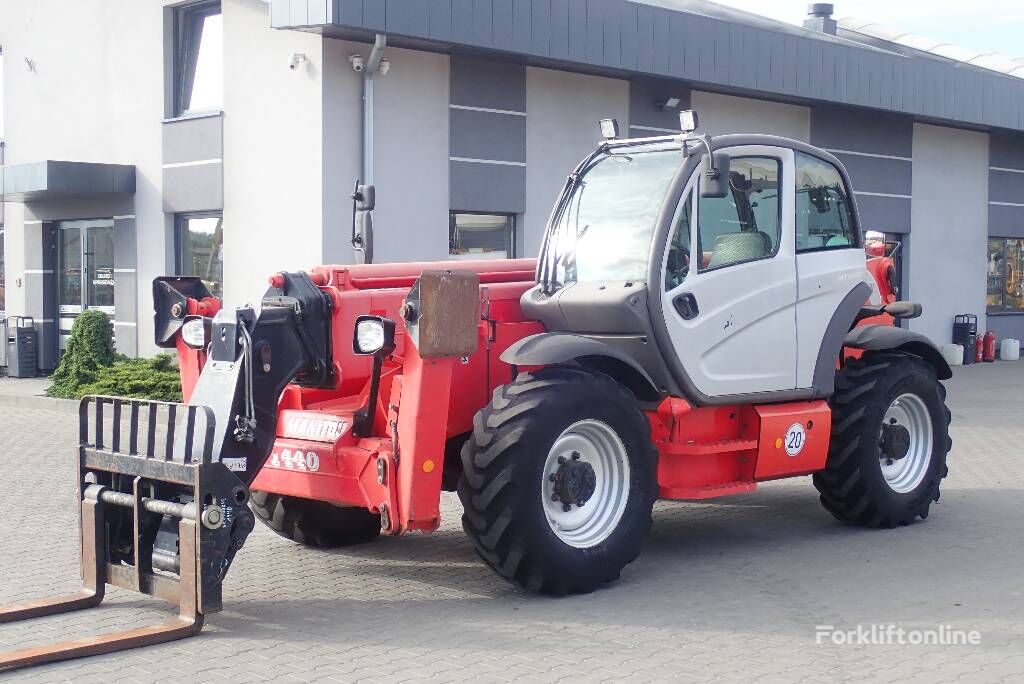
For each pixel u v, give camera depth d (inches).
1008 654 211.0
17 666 201.6
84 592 243.0
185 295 274.4
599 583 253.6
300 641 218.2
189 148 645.9
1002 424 538.6
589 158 291.3
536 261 308.0
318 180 577.6
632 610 239.6
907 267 891.4
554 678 197.2
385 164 595.2
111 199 700.0
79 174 661.3
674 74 665.0
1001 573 270.2
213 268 646.5
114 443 237.0
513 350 250.1
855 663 205.5
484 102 633.0
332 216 581.3
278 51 592.1
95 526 238.5
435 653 210.8
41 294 759.7
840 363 327.9
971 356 909.2
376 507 243.6
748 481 290.0
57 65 732.0
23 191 673.6
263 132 603.2
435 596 251.4
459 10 569.0
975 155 934.4
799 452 297.9
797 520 332.5
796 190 300.7
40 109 746.8
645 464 259.8
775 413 291.3
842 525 325.4
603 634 222.7
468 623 230.2
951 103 839.7
